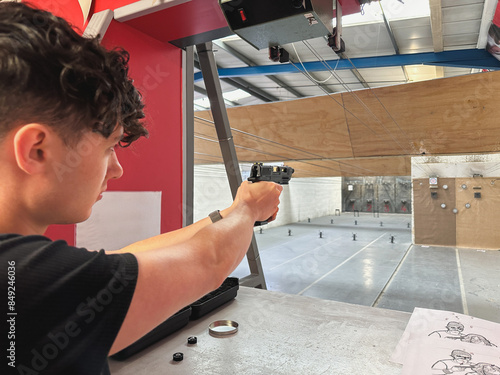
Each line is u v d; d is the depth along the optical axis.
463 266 3.21
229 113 3.65
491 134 2.38
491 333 0.70
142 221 1.17
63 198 0.24
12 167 0.22
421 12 2.18
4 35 0.20
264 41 0.81
